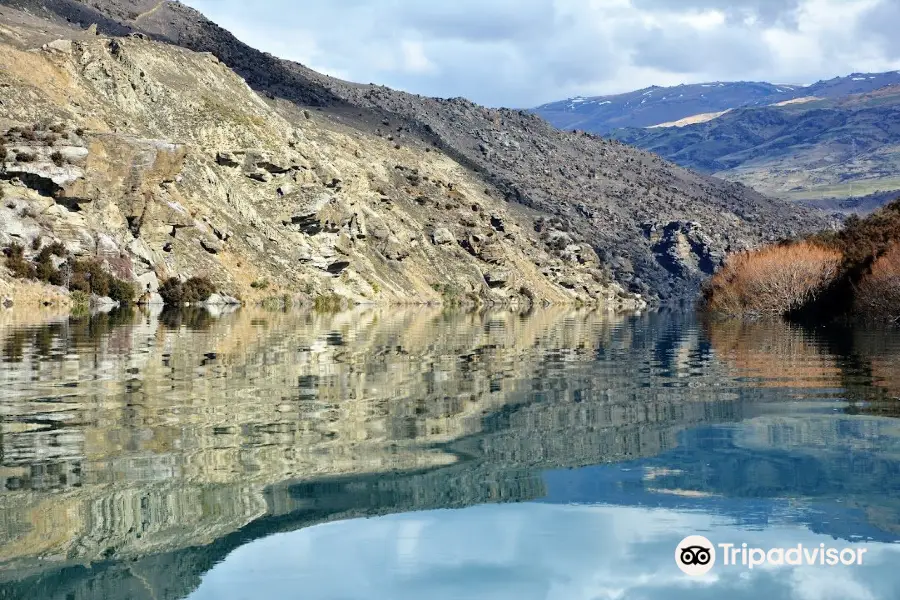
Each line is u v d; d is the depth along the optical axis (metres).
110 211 87.94
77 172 83.12
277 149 126.06
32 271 74.00
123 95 116.00
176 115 120.62
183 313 67.38
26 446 15.24
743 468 14.30
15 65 99.06
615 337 49.38
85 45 116.50
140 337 39.94
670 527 11.43
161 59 130.88
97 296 77.75
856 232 96.00
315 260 117.75
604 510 12.11
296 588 9.59
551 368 29.66
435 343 41.69
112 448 15.16
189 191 103.06
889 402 21.39
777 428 17.70
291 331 47.91
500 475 13.74
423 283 150.75
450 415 18.98
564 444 16.03
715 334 53.25
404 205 176.12
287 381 24.45
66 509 11.87
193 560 10.27
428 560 10.37
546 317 87.75
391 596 9.36
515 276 179.50
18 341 36.62
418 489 12.96
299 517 11.74
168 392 21.84
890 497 12.66
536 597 9.22
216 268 97.81
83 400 20.34
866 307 71.94
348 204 139.00
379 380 25.19
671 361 32.78
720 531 11.27
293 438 16.19
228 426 17.23
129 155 93.06
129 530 11.19
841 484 13.34
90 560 10.27
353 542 10.87
